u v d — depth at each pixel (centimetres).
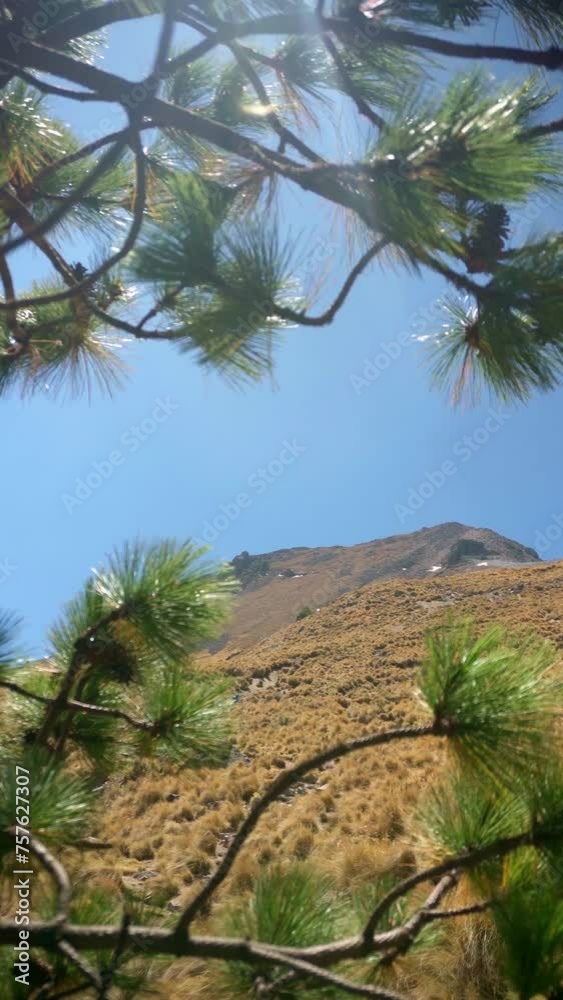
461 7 162
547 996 142
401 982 399
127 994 163
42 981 156
